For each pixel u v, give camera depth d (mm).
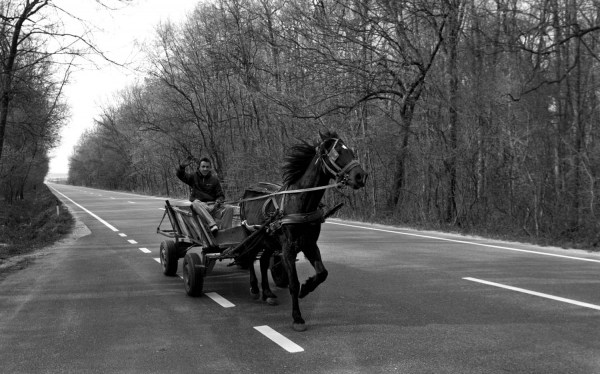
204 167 8547
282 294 7578
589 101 14961
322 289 7684
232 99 34812
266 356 4895
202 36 33719
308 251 5879
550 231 13898
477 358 4672
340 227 17406
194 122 38812
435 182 18688
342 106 20250
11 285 8602
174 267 9109
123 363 4789
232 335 5598
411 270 9031
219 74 34188
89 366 4730
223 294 7648
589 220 12953
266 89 24172
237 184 31859
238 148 34969
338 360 4734
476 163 16812
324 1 20250
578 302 6566
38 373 4578
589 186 13352
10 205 38812
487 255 10625
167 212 9539
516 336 5266
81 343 5402
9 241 15492
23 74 18156
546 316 5969
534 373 4297
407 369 4461
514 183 15742
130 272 9617
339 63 19453
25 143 29875
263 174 28609
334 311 6457
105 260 11141
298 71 21938
